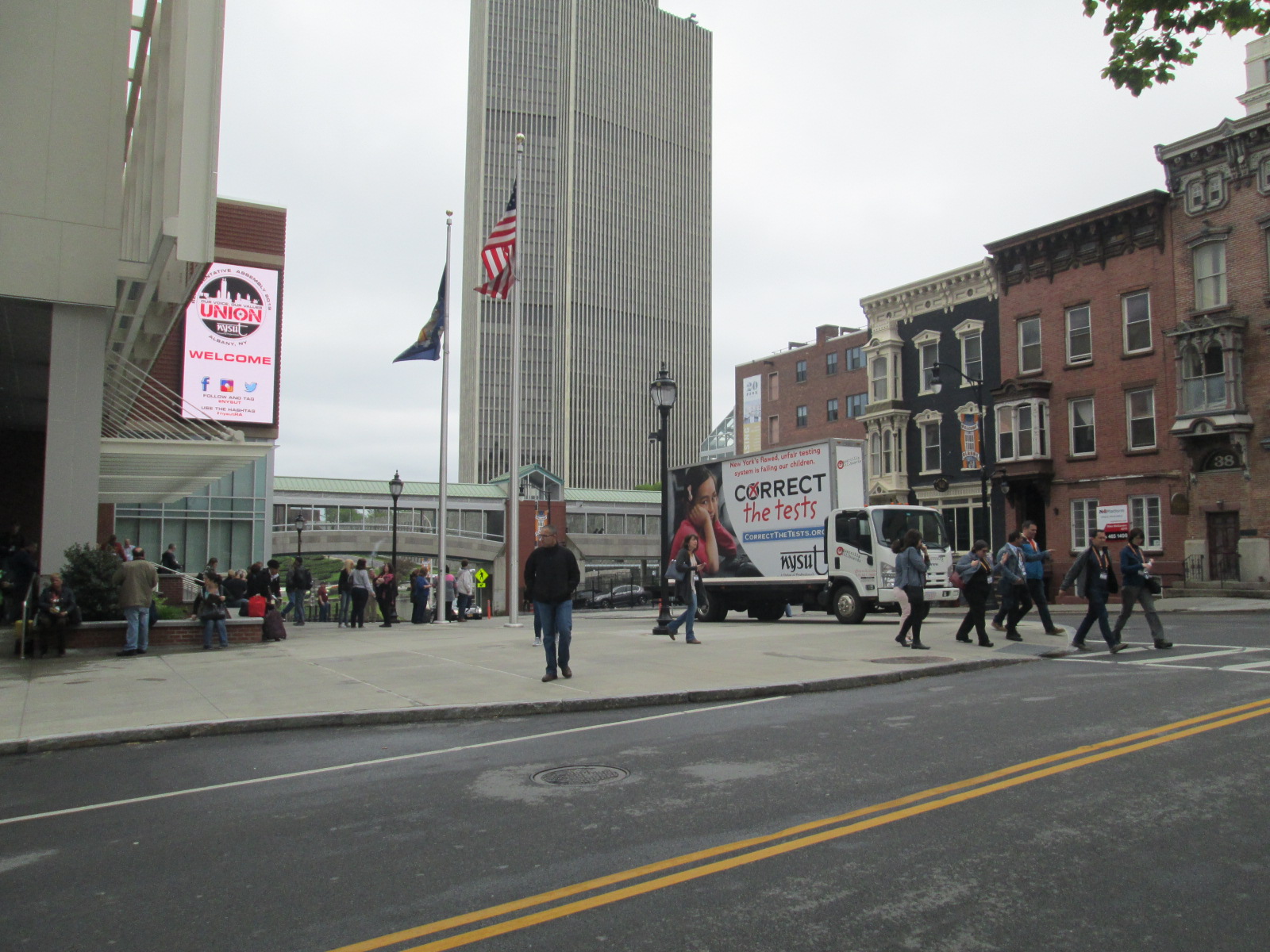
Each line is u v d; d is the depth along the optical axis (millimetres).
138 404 24047
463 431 132625
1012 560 15375
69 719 8992
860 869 4570
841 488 21109
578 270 133000
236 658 14688
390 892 4422
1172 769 6355
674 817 5527
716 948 3713
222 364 35844
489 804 5934
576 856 4863
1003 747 7172
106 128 17703
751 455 23312
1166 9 8859
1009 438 37125
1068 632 16719
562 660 11352
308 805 6043
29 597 15828
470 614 33594
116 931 4020
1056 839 4973
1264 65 37594
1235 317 30016
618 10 138750
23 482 27094
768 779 6371
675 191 143625
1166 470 31969
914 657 12961
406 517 63969
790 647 14727
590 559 71812
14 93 17109
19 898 4453
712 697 10156
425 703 9703
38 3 17438
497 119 130750
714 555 24203
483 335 128625
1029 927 3857
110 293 17438
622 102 138625
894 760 6852
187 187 16125
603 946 3746
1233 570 30000
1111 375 33969
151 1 19406
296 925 4047
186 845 5250
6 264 16781
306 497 62094
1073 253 35562
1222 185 31000
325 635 20719
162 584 26812
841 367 51375
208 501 35812
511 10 131750
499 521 66312
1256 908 4008
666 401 20234
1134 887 4273
